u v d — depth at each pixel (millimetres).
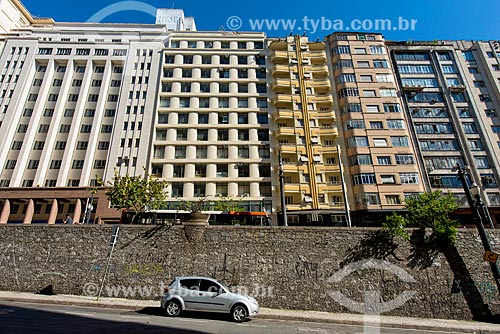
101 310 11367
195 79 39031
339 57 39188
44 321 8672
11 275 14836
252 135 36344
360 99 36406
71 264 14969
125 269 14734
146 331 8031
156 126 35844
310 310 13547
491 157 33656
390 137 34219
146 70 39219
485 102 37031
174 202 32031
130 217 21312
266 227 15250
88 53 40438
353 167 33125
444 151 34219
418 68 39469
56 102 37156
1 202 31016
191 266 14664
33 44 39688
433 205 15203
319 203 32219
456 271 13875
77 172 34094
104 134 36156
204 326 9203
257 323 10422
